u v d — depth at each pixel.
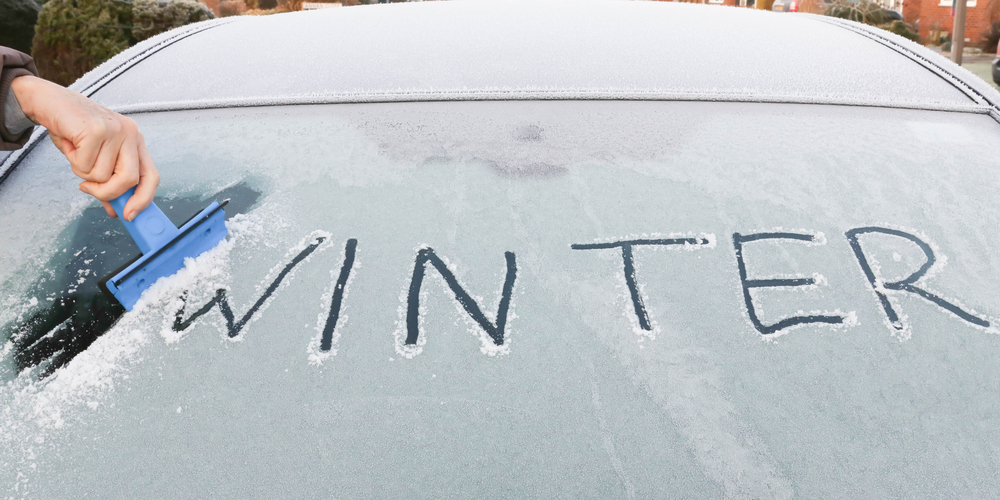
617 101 0.82
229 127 0.78
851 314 0.61
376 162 0.73
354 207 0.69
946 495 0.51
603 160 0.74
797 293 0.62
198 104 0.81
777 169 0.73
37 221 0.67
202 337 0.59
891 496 0.51
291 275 0.63
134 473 0.51
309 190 0.70
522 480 0.51
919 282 0.63
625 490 0.51
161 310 0.60
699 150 0.75
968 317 0.61
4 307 0.60
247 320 0.60
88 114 0.54
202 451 0.52
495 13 1.02
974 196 0.70
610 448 0.53
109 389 0.55
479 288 0.62
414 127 0.78
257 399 0.55
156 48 0.93
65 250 0.64
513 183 0.71
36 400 0.55
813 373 0.57
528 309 0.61
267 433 0.53
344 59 0.88
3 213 0.67
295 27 0.99
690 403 0.55
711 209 0.69
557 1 1.13
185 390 0.55
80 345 0.58
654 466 0.52
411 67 0.86
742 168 0.73
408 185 0.71
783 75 0.86
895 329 0.60
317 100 0.81
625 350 0.58
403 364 0.57
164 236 0.61
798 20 1.08
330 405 0.55
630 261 0.64
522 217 0.68
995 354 0.58
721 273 0.64
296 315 0.60
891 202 0.70
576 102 0.82
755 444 0.53
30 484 0.51
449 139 0.76
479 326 0.59
